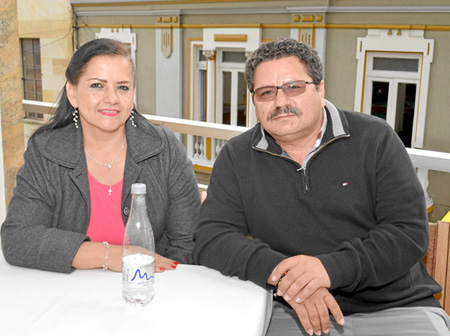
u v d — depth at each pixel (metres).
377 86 7.46
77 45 9.87
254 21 8.06
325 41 7.54
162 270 1.55
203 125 3.48
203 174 7.85
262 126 1.82
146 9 8.91
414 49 6.90
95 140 1.86
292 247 1.79
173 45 8.85
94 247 1.55
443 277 2.10
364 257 1.59
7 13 3.01
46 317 1.26
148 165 1.90
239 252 1.57
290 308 1.85
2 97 3.08
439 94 6.87
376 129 1.79
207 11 8.42
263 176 1.80
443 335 1.56
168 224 1.97
